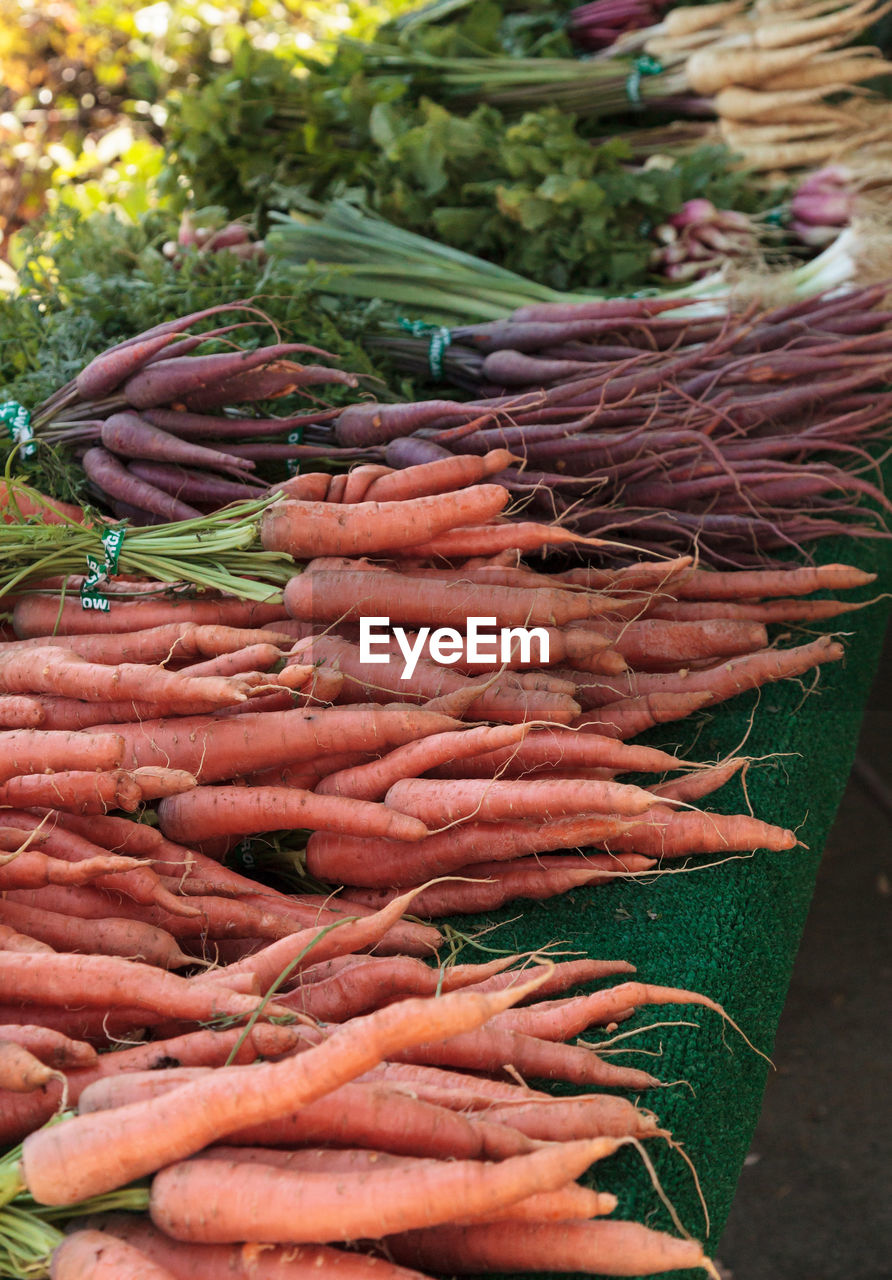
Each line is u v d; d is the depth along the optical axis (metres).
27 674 0.81
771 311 1.13
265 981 0.71
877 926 1.38
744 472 1.01
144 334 0.95
